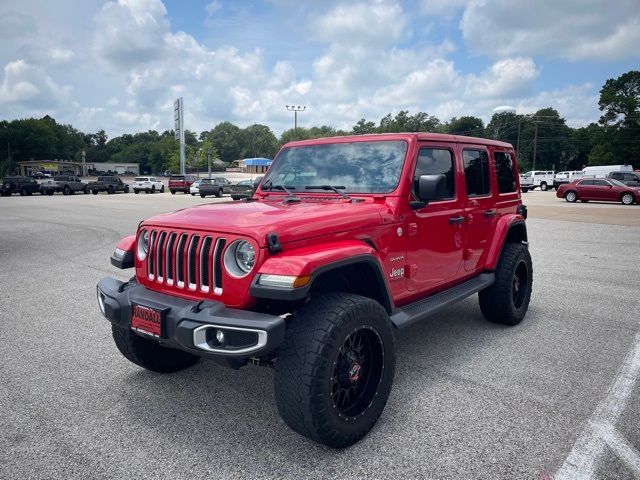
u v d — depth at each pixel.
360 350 3.06
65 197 37.06
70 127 190.88
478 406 3.47
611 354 4.48
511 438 3.05
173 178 42.84
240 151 182.00
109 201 30.58
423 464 2.79
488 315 5.26
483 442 3.01
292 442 3.03
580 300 6.43
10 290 6.98
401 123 126.38
